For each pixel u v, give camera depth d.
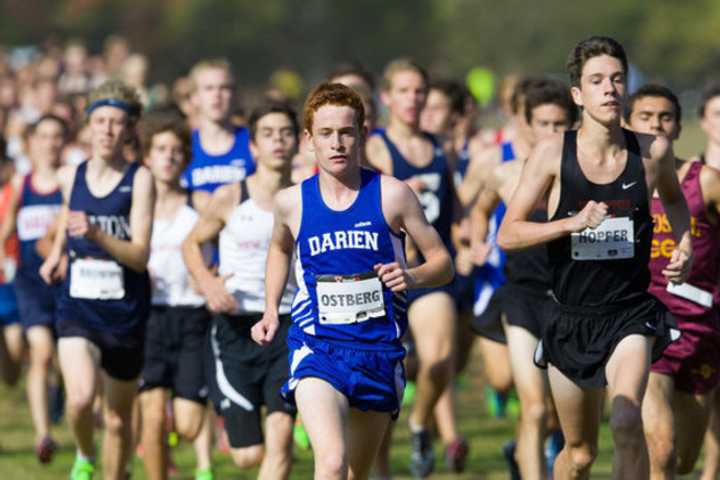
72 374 20.80
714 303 19.97
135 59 47.75
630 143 17.11
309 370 16.27
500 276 25.08
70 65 63.09
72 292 21.20
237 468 26.48
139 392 22.84
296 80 96.19
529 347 21.64
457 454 25.31
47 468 26.77
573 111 23.77
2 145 32.59
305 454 27.92
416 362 26.20
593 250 17.11
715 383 20.05
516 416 32.28
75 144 37.03
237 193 21.00
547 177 17.25
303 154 27.72
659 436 19.05
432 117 30.81
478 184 25.80
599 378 17.30
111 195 21.17
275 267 17.00
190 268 21.16
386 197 16.33
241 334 20.66
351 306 16.33
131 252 20.81
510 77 33.75
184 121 23.66
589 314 17.31
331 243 16.31
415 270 16.45
